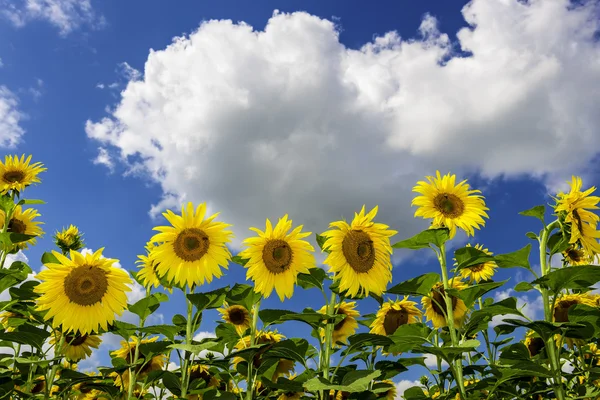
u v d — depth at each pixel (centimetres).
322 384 450
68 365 775
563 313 631
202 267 578
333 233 549
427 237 580
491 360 664
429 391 720
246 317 734
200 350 490
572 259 688
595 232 591
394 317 692
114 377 737
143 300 652
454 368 525
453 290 543
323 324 542
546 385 564
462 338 546
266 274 564
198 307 570
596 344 678
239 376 663
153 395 712
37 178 879
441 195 632
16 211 848
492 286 529
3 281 648
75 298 611
